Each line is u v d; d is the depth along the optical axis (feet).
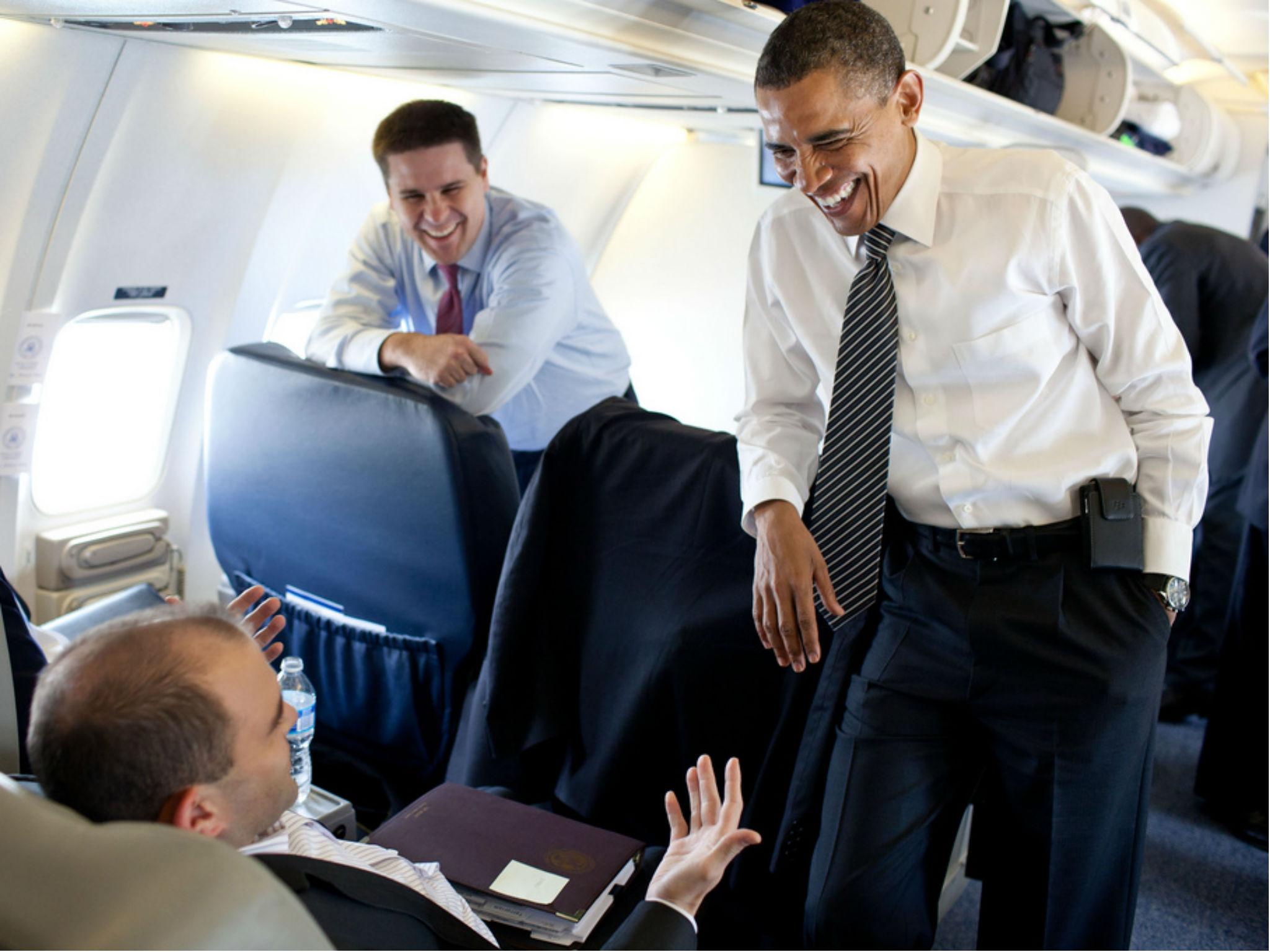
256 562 9.35
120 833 2.72
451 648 8.11
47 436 9.36
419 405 7.77
